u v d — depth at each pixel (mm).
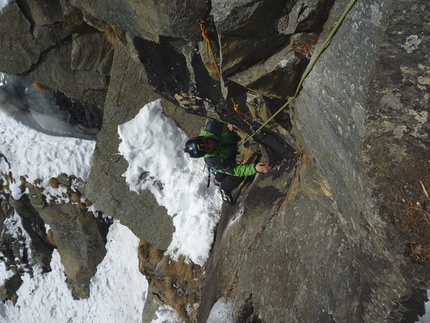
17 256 9562
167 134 6344
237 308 3646
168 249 6371
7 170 8789
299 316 2820
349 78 2014
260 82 2850
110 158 6574
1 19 5996
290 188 3869
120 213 6691
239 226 4770
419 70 1680
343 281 2445
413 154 1770
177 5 3105
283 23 2523
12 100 7762
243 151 5312
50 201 8641
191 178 6250
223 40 2734
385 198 1847
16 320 9742
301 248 3094
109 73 6535
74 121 7902
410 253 1795
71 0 4699
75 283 9141
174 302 6352
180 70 4137
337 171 2463
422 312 1865
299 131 3193
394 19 1674
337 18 2195
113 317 8711
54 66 6637
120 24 4129
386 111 1806
